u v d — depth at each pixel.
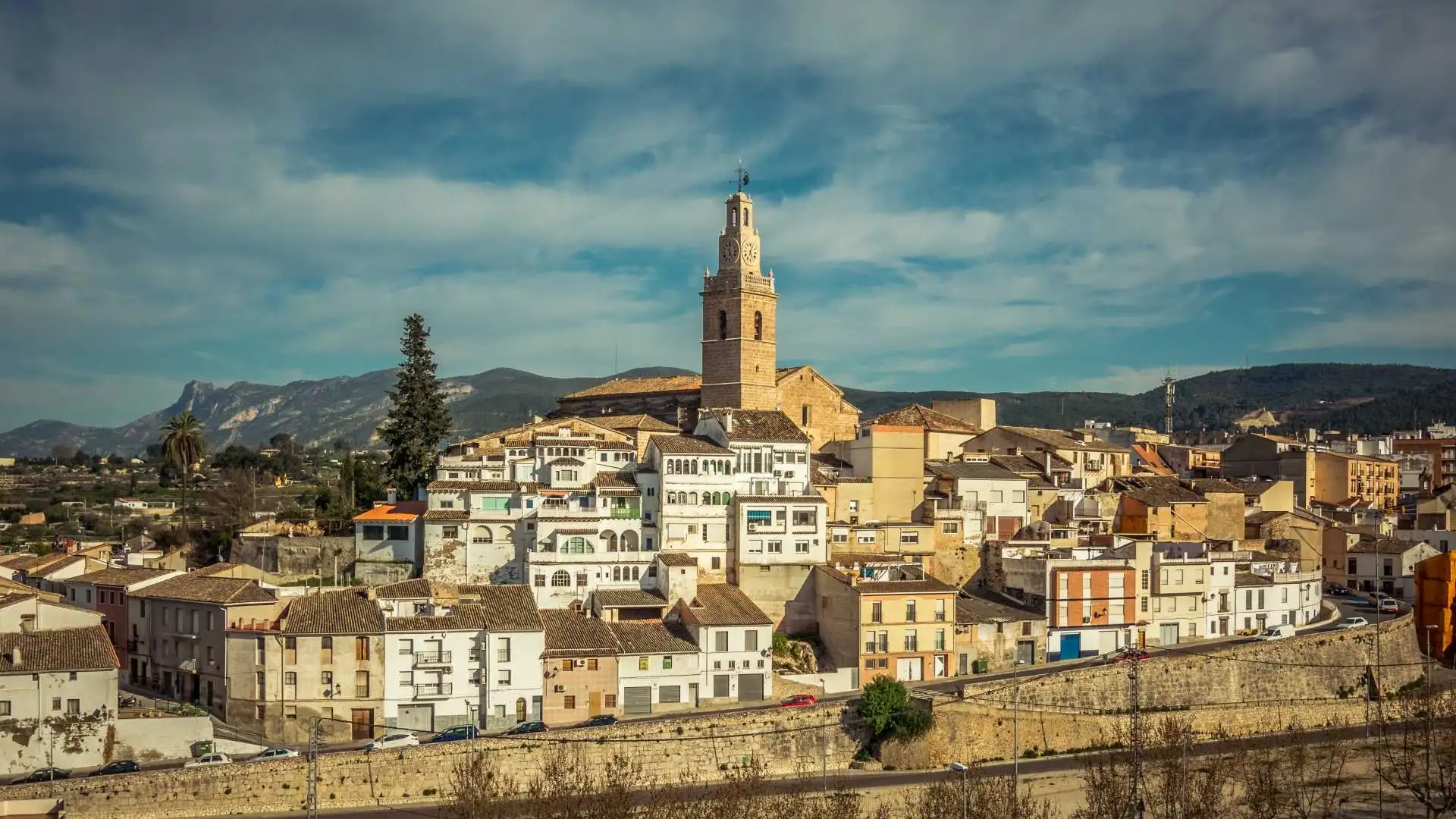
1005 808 113.75
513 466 174.00
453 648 137.12
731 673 146.62
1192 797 119.62
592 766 124.94
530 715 138.38
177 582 148.50
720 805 109.12
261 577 162.00
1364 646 168.38
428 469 193.38
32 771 121.81
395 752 119.19
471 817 106.88
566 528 160.12
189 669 138.75
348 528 181.50
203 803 113.81
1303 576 188.00
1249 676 160.12
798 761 133.12
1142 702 152.50
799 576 166.25
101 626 134.50
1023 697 145.38
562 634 144.50
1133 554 171.88
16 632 130.75
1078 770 134.00
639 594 157.88
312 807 107.06
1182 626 173.88
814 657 158.25
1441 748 137.12
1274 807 117.25
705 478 167.62
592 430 187.00
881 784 127.88
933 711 135.88
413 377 196.62
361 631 135.00
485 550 164.25
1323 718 156.50
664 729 128.12
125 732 125.50
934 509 180.50
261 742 130.75
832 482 181.50
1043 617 165.12
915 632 155.12
